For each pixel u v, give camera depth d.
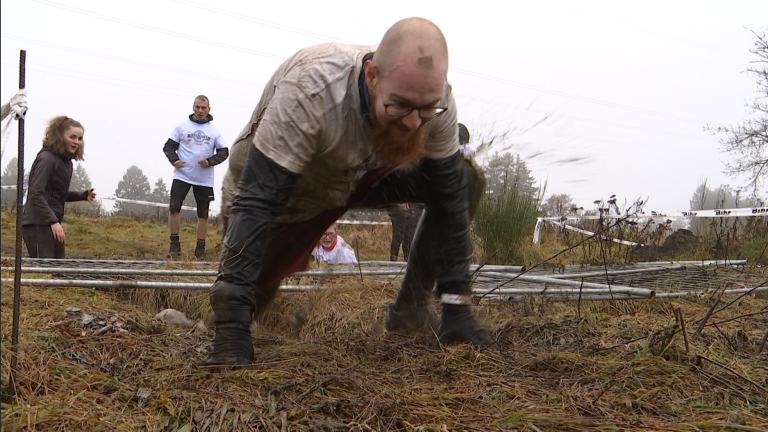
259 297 3.37
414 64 2.19
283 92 2.43
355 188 2.83
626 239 8.70
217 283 2.43
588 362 2.53
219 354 2.38
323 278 4.87
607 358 2.67
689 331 3.33
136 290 4.55
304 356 2.56
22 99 1.91
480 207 6.39
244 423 1.83
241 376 2.20
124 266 4.99
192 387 2.12
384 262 5.76
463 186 2.93
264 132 2.43
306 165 2.50
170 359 2.51
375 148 2.50
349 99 2.41
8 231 8.56
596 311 4.32
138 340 2.79
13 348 2.08
